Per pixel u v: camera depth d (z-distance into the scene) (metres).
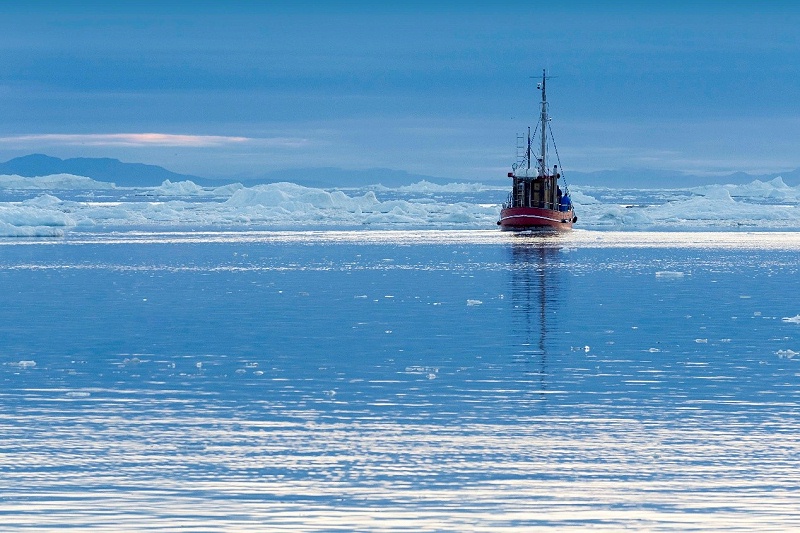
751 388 78.00
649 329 109.06
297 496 52.84
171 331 107.94
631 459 59.03
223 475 56.22
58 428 66.06
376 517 49.94
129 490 53.72
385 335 104.62
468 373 84.00
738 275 178.50
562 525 48.91
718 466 57.66
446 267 197.38
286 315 121.00
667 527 48.62
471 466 57.81
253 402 73.44
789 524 48.91
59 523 49.12
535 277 173.50
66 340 101.81
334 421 67.94
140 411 70.75
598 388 78.19
